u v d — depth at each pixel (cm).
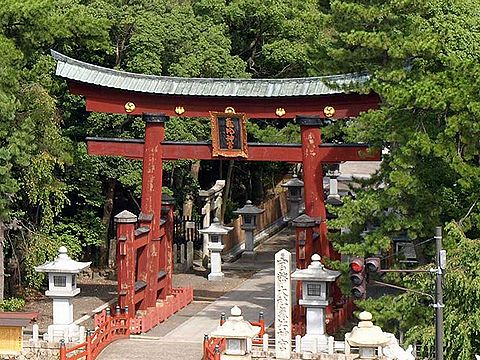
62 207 4647
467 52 4459
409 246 4259
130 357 3619
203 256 5562
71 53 4969
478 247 3241
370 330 3216
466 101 3412
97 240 4991
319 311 3706
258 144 4169
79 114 5109
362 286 2841
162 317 4238
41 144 4269
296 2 5647
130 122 5003
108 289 4931
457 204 3725
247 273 5400
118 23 4947
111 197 5203
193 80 4194
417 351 3553
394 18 4028
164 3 5200
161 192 4284
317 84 4072
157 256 4250
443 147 3475
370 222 3800
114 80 4206
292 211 6519
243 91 4122
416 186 3578
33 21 4244
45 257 4262
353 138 4581
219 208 5756
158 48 4934
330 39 5359
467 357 3114
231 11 5456
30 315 3675
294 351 3569
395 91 3506
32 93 4206
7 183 3972
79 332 3722
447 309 3225
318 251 4081
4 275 4478
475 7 4681
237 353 3341
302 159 4122
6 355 3662
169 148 4231
